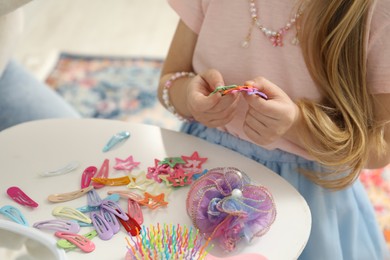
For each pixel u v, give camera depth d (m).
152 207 0.69
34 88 1.27
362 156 0.79
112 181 0.73
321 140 0.79
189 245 0.60
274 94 0.74
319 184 0.84
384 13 0.76
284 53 0.82
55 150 0.79
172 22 2.45
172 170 0.75
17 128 0.83
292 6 0.80
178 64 0.95
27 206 0.69
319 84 0.81
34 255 0.64
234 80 0.87
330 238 0.82
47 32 2.32
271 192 0.72
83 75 2.06
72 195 0.70
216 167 0.77
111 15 2.49
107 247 0.63
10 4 0.75
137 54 2.21
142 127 0.84
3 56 1.07
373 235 0.92
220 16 0.85
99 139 0.81
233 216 0.63
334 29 0.76
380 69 0.79
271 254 0.63
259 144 0.76
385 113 0.81
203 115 0.77
